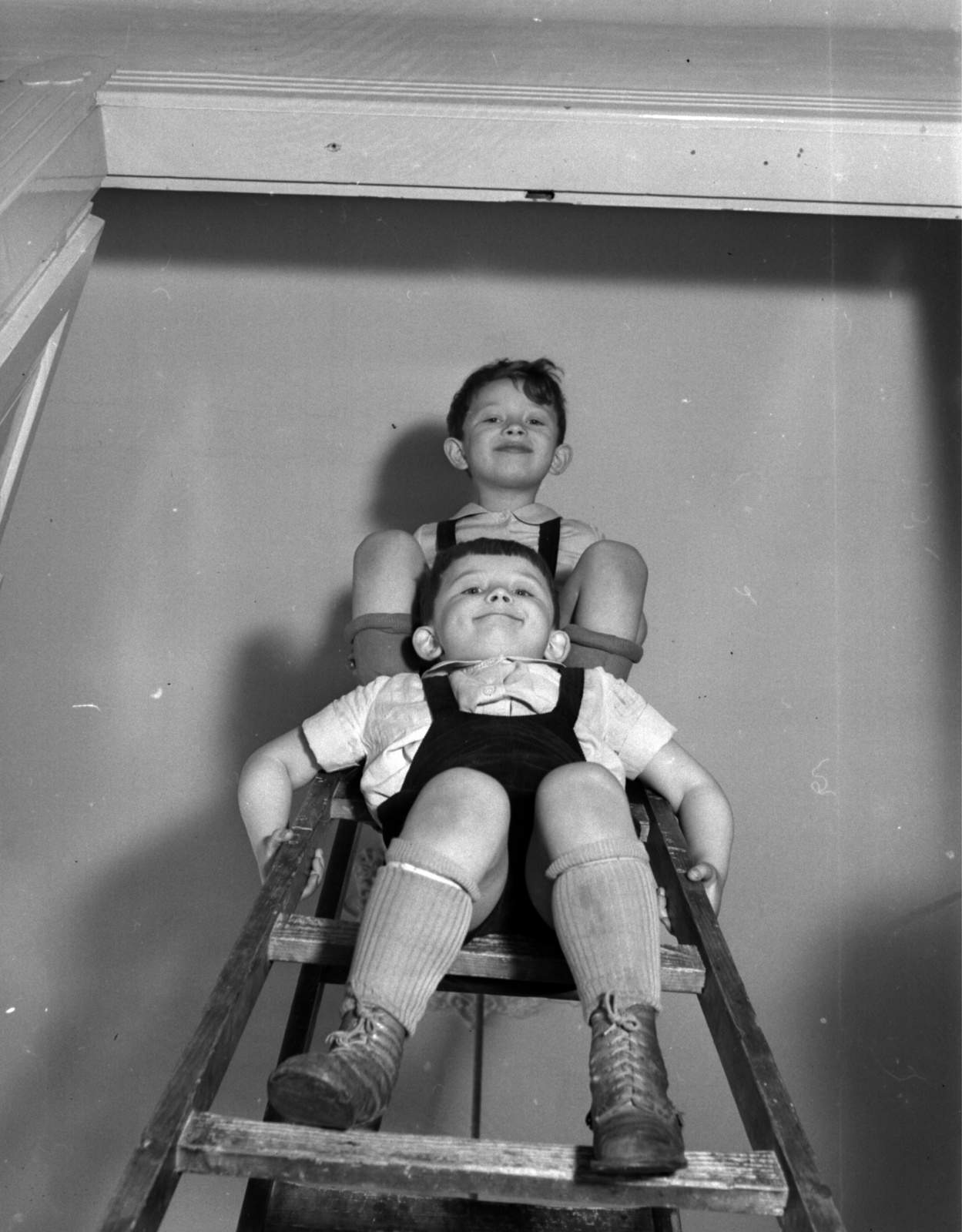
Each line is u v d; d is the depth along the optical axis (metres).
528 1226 1.68
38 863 3.49
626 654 2.26
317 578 3.58
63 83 2.47
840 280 3.65
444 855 1.51
